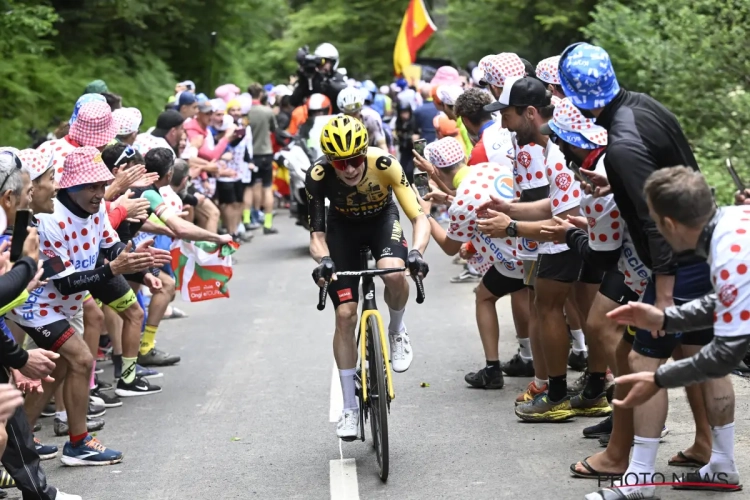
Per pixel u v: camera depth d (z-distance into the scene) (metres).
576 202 11.32
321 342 17.91
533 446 11.36
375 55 79.62
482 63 14.34
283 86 39.66
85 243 11.95
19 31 33.62
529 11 55.81
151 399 14.71
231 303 22.14
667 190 7.85
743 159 22.41
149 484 10.89
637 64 29.25
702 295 8.69
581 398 12.34
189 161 22.86
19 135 30.23
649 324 7.91
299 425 12.90
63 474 11.44
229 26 49.06
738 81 22.94
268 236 32.94
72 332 11.58
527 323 14.49
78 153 11.77
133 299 13.50
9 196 9.47
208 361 16.95
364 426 12.32
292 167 28.53
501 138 14.65
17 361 9.22
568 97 9.61
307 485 10.54
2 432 8.77
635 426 9.04
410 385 14.62
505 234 11.42
